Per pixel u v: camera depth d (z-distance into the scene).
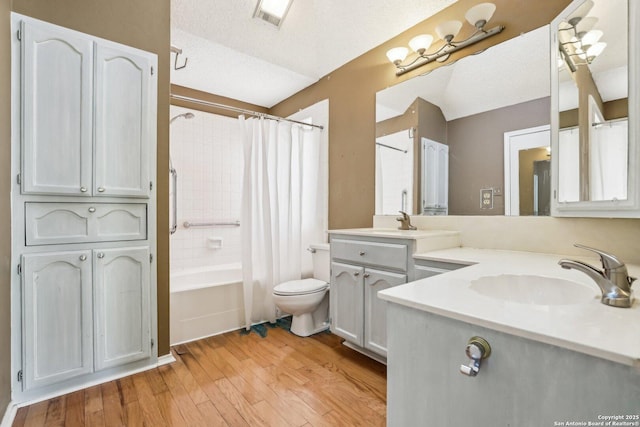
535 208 1.63
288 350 2.14
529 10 1.68
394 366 0.84
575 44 1.40
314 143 3.05
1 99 1.35
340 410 1.48
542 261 1.37
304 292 2.35
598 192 1.28
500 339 0.64
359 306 1.96
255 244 2.67
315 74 3.01
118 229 1.74
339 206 2.86
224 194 3.42
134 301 1.79
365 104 2.60
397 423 0.83
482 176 1.85
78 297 1.61
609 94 1.23
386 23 2.37
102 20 1.71
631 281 0.78
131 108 1.77
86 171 1.62
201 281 3.00
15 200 1.46
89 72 1.63
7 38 1.41
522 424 0.62
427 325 0.77
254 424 1.38
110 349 1.70
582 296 0.94
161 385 1.68
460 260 1.43
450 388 0.73
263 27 2.53
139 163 1.79
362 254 1.95
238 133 3.54
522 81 1.69
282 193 2.84
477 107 1.88
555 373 0.58
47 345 1.53
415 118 2.22
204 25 2.32
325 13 2.59
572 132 1.43
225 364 1.93
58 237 1.56
